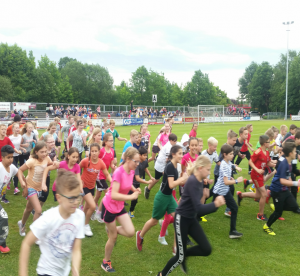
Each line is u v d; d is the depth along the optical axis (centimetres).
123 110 3947
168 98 7862
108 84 7719
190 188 331
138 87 7406
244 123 4234
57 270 241
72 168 475
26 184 470
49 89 5859
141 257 433
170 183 415
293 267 409
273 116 6247
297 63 6309
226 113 4806
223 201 317
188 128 3019
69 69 7319
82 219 247
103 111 3722
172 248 464
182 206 341
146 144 925
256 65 9000
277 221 584
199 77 8388
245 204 688
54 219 229
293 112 6694
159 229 541
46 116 3072
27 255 223
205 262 418
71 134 851
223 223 571
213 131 2570
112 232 382
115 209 380
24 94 5319
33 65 5631
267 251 455
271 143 816
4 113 2886
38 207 450
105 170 519
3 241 428
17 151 695
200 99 8331
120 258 429
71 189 224
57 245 235
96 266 402
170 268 352
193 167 340
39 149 456
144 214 616
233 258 431
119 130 2803
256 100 7631
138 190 382
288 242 489
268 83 7588
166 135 884
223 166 489
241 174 985
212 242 485
